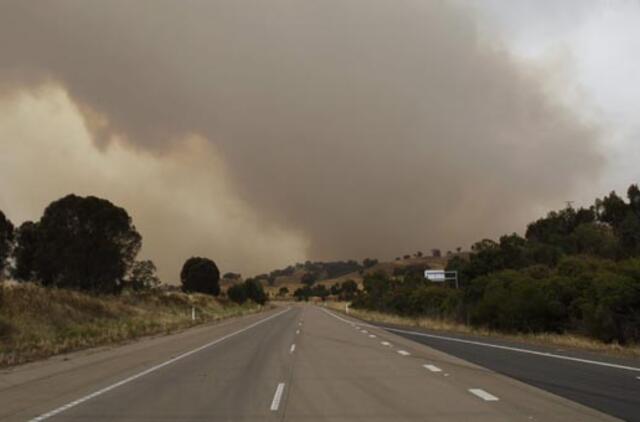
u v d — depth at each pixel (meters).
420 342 30.22
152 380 16.75
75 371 19.11
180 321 53.19
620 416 10.95
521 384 15.03
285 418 11.20
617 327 28.80
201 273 117.44
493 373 17.34
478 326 42.12
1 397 13.90
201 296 95.69
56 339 30.62
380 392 14.17
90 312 44.84
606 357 21.52
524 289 37.34
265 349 26.97
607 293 29.55
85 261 54.81
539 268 46.28
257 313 90.19
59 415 11.64
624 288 29.22
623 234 64.62
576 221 84.00
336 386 15.25
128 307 54.03
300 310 104.25
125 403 12.98
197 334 39.06
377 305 86.62
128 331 37.38
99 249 55.50
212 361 21.91
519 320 36.88
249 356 23.72
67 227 54.78
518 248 62.22
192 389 14.98
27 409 12.30
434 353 24.03
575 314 35.16
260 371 18.67
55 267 53.72
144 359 22.91
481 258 61.34
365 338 33.56
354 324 51.72
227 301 109.44
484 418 10.93
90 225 55.41
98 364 21.22
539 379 15.88
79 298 45.44
